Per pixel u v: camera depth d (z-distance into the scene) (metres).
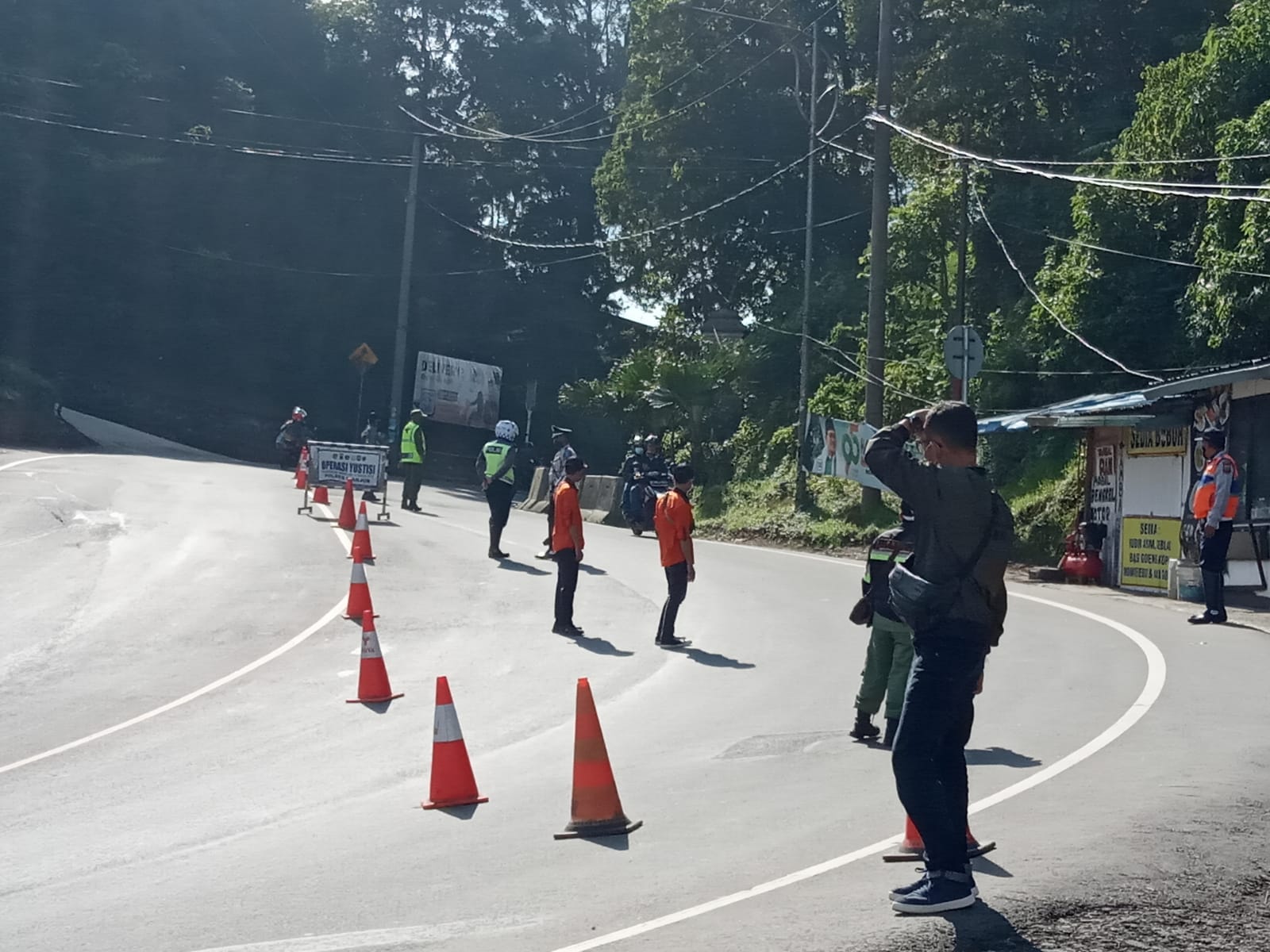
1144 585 19.86
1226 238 20.31
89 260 48.19
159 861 7.21
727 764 8.82
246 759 9.86
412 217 47.84
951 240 31.94
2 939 5.87
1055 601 17.72
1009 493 26.83
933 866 5.45
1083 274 24.61
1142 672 11.73
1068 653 12.96
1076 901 5.51
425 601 17.20
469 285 56.72
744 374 39.34
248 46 53.91
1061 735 9.14
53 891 6.70
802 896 5.80
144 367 49.81
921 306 34.41
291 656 13.98
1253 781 7.58
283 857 7.11
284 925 5.86
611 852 6.84
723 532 31.42
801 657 13.27
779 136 43.28
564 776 8.77
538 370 58.09
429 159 56.72
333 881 6.55
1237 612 16.47
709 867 6.41
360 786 8.89
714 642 14.34
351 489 24.92
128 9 51.06
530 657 13.66
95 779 9.38
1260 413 17.75
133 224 48.97
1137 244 24.02
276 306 52.56
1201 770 7.89
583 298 58.91
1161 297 23.91
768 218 44.53
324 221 53.75
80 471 31.14
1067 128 30.22
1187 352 23.27
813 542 28.09
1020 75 29.86
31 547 20.75
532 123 57.72
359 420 50.41
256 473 36.09
